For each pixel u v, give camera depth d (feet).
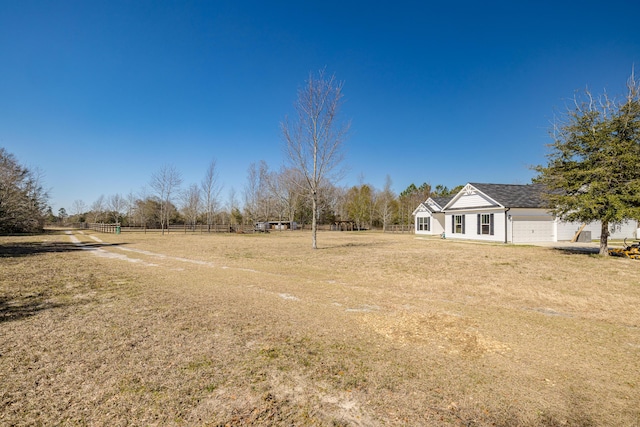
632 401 9.51
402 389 10.12
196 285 25.88
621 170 37.01
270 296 22.16
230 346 13.42
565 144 41.81
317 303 20.27
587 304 20.06
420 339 14.24
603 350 13.14
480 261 38.75
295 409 9.08
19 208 94.48
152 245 65.21
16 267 35.45
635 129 37.78
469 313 18.15
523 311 18.60
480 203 74.23
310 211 189.26
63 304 20.13
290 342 13.85
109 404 9.27
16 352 12.85
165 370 11.30
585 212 38.93
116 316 17.56
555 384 10.48
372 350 13.06
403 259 41.14
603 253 42.19
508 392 9.96
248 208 174.29
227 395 9.77
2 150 95.14
